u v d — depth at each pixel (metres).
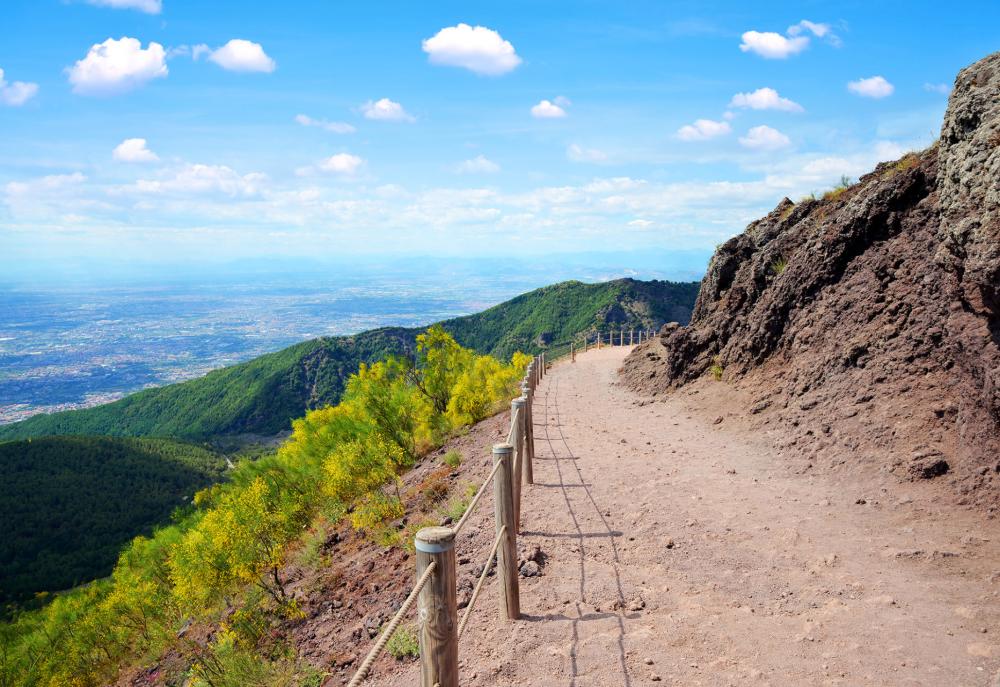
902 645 4.11
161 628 13.02
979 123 7.77
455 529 2.97
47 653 18.95
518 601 4.88
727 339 15.60
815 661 3.99
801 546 6.07
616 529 6.88
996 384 6.55
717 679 3.85
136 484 117.25
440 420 17.78
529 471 9.00
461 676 4.14
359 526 10.61
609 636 4.49
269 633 8.20
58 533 94.00
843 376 10.38
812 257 12.53
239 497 11.46
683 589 5.27
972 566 5.27
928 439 7.73
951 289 7.57
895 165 12.16
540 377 24.97
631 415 14.80
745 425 11.53
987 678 3.66
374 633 6.12
